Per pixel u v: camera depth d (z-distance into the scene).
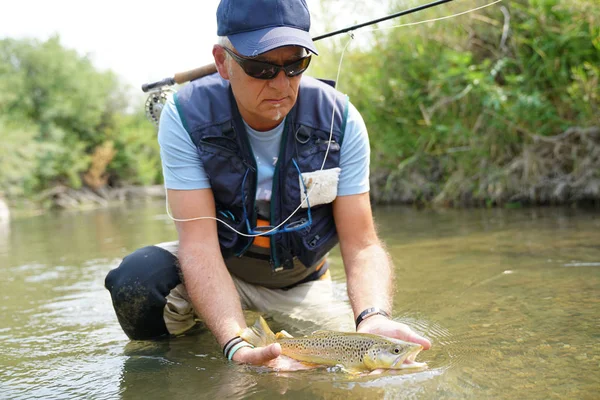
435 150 7.76
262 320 2.15
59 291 3.74
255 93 2.11
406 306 2.73
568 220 5.03
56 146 30.27
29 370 2.18
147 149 40.38
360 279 2.32
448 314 2.54
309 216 2.42
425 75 7.43
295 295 2.87
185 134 2.31
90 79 37.84
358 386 1.77
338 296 3.13
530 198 6.65
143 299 2.39
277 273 2.70
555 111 6.34
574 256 3.48
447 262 3.67
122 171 37.50
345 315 2.72
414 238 4.81
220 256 2.32
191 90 2.40
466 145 7.14
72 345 2.50
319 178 2.36
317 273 2.96
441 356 2.00
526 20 6.36
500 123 6.51
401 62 7.58
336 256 4.54
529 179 6.59
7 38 34.88
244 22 2.07
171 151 2.33
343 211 2.44
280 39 2.01
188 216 2.32
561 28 5.95
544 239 4.15
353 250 2.42
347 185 2.43
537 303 2.58
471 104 6.81
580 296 2.63
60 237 7.75
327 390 1.76
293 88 2.14
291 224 2.43
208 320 2.19
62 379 2.05
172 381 1.95
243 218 2.38
